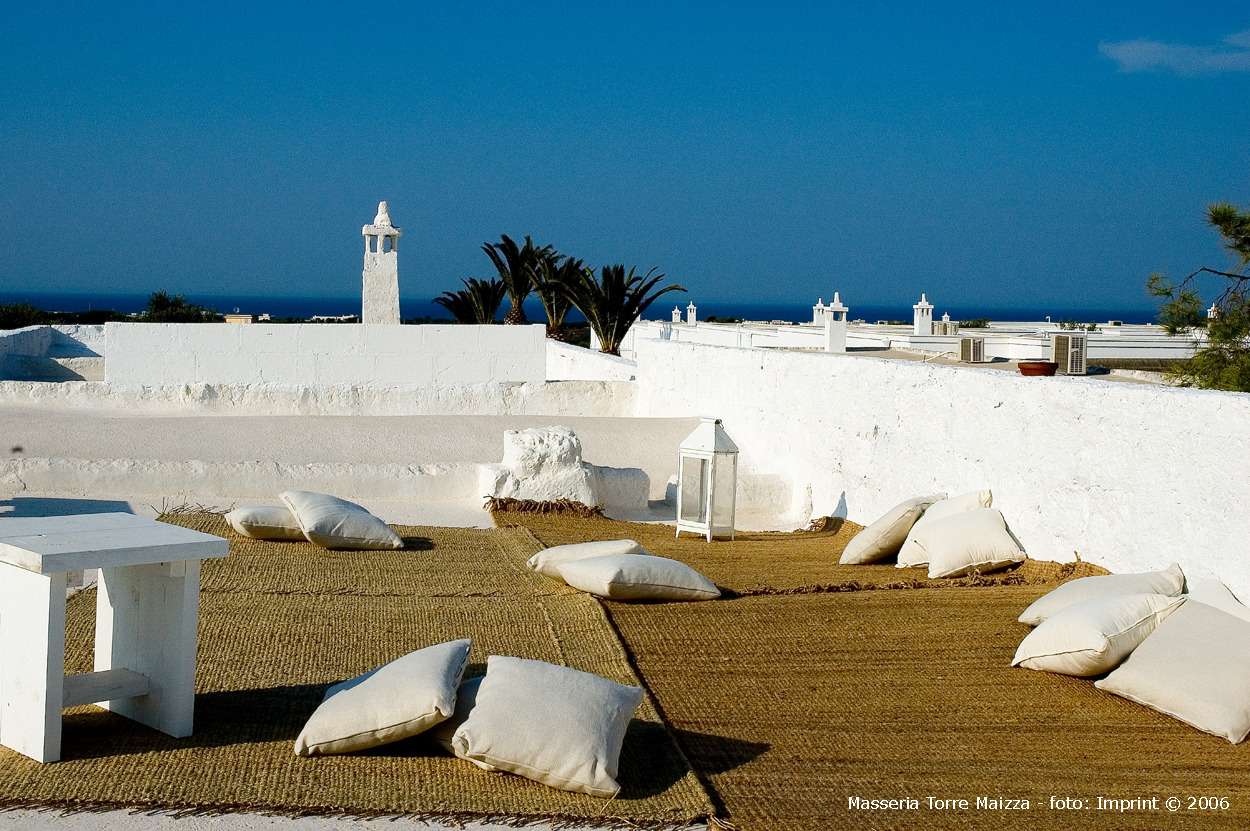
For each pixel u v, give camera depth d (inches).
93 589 240.7
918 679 199.6
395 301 723.4
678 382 544.7
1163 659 186.5
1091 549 255.3
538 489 370.0
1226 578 216.4
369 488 382.3
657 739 169.8
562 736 150.9
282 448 413.1
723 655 210.8
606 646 213.5
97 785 146.7
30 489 359.9
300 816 141.5
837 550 324.8
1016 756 167.8
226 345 640.4
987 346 1079.0
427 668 162.2
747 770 161.0
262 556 276.7
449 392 563.5
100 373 782.5
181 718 164.6
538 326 677.3
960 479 306.8
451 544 304.7
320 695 184.2
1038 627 205.5
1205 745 172.9
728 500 341.7
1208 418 222.2
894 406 340.5
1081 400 259.9
